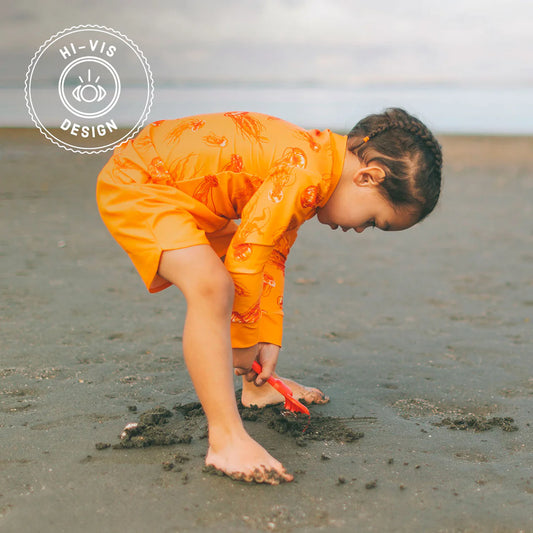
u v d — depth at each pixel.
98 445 1.70
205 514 1.40
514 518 1.43
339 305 3.36
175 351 2.54
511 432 1.91
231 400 1.60
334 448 1.78
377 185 1.70
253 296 1.67
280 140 1.73
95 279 3.67
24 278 3.62
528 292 3.69
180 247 1.58
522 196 7.58
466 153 11.90
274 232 1.64
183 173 1.72
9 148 10.30
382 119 1.74
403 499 1.50
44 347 2.52
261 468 1.55
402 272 4.16
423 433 1.90
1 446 1.70
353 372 2.42
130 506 1.42
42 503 1.43
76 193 6.75
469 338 2.84
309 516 1.41
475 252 4.80
